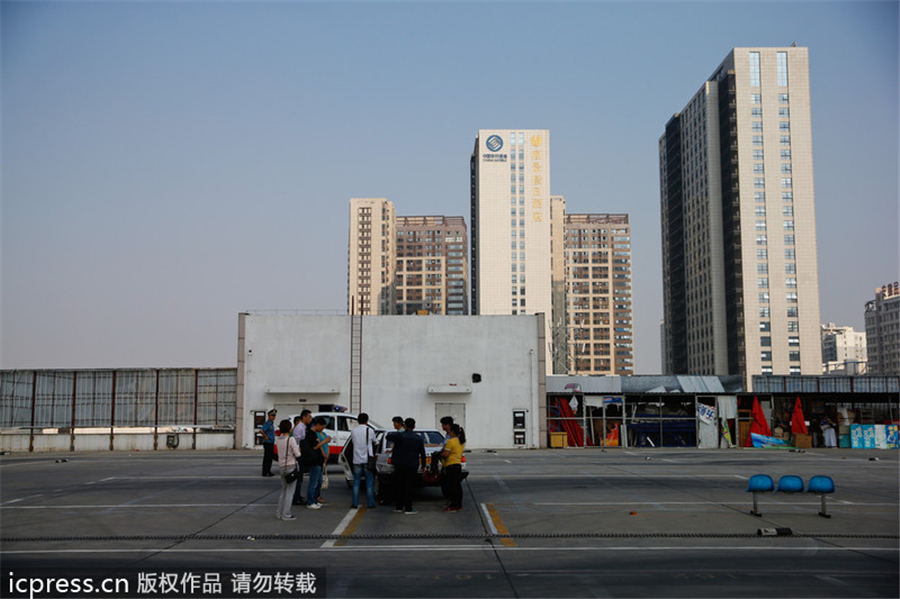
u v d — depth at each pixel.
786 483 15.15
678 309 182.62
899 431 42.31
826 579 9.69
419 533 13.10
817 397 44.22
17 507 16.30
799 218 155.75
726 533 13.12
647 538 12.66
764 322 152.62
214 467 27.14
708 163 163.00
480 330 41.16
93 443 40.16
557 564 10.58
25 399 40.34
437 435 19.73
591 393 42.56
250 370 40.56
